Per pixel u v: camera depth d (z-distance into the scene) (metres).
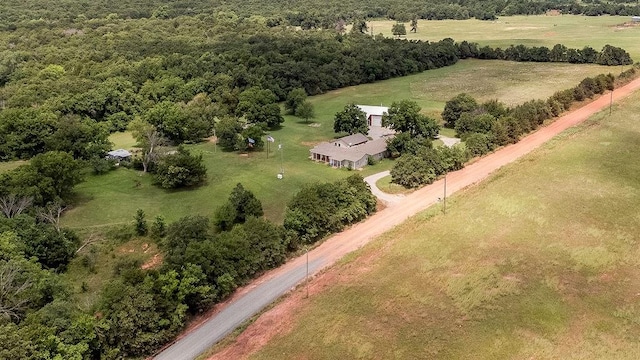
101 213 85.44
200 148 116.81
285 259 72.81
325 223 77.81
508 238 72.06
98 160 102.56
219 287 63.59
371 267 67.50
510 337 53.34
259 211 81.56
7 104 126.56
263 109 129.62
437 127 118.38
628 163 95.44
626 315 55.88
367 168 103.69
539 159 99.81
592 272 63.62
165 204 88.88
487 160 104.88
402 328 55.56
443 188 92.19
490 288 61.31
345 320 57.41
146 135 106.00
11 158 109.06
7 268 60.38
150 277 59.19
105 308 55.84
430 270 65.62
